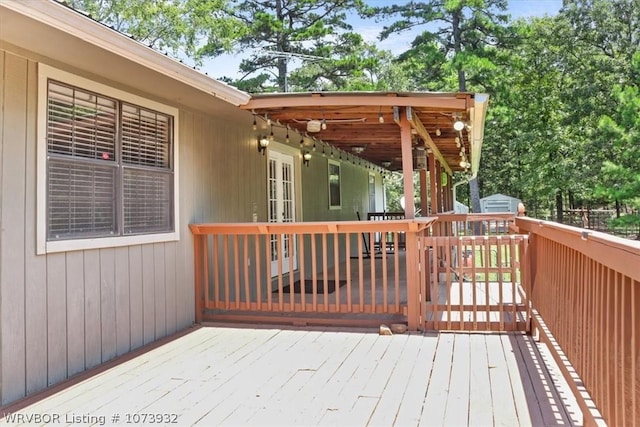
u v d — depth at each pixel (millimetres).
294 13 19031
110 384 3240
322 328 4688
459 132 6305
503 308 4602
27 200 3154
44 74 3275
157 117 4477
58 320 3359
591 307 2254
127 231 4039
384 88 18594
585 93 18047
